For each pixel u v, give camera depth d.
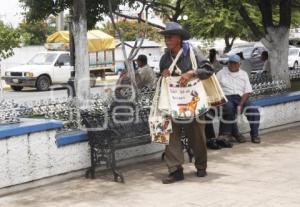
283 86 11.26
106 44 31.30
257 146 9.15
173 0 13.91
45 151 6.81
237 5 11.29
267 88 10.77
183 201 6.04
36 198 6.32
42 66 25.17
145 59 9.89
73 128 7.35
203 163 7.13
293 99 11.04
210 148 8.96
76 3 8.26
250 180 6.87
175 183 6.86
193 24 26.50
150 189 6.61
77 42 8.31
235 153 8.60
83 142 7.25
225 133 9.09
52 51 27.31
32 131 6.63
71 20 10.74
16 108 6.96
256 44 29.33
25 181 6.62
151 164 8.01
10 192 6.50
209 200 6.04
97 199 6.23
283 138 9.88
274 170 7.38
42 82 25.05
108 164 7.03
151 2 10.86
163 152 8.35
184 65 6.81
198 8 9.98
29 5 10.70
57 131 7.05
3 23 23.11
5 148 6.37
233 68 9.32
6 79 25.31
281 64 12.04
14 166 6.48
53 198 6.32
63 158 7.03
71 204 6.06
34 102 7.54
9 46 19.92
